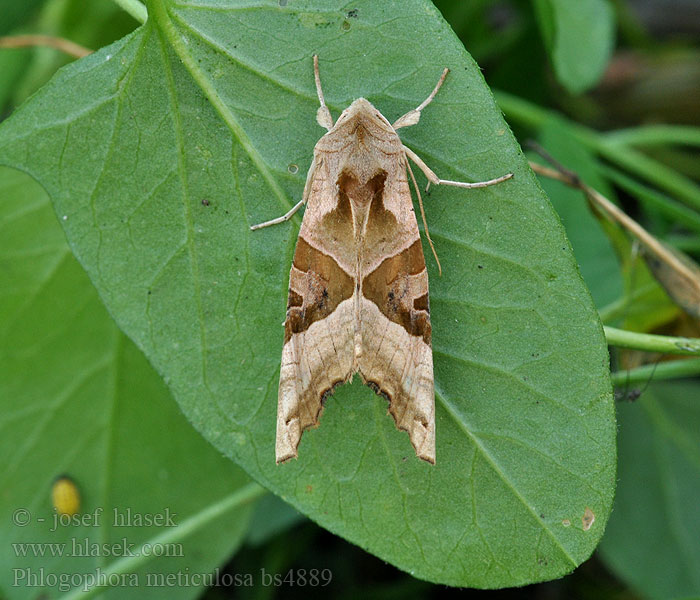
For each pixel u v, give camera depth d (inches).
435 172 6.4
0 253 7.2
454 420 6.4
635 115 9.3
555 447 6.4
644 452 7.8
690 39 9.5
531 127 8.5
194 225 6.4
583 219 7.7
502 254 6.4
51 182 6.4
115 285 6.4
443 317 6.5
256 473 6.4
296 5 6.4
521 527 6.4
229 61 6.4
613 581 8.0
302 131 6.5
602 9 7.9
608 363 6.3
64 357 7.4
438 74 6.4
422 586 8.0
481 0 8.7
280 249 6.5
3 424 7.4
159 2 6.4
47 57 8.5
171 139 6.4
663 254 7.0
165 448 7.5
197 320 6.4
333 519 6.4
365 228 6.5
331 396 6.5
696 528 7.6
